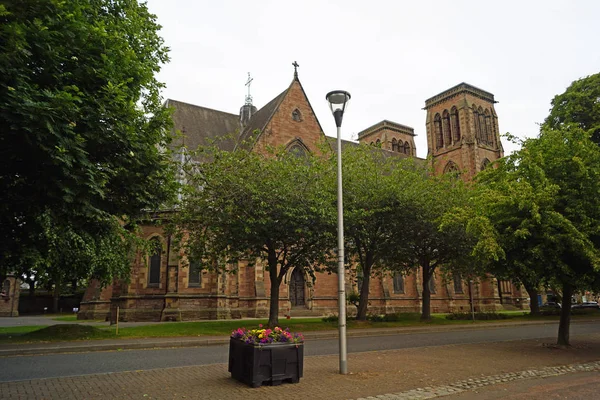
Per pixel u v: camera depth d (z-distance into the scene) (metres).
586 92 36.03
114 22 15.98
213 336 22.38
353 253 32.25
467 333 26.31
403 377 11.97
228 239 25.34
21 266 16.86
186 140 44.44
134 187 13.19
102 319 40.94
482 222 17.28
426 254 33.88
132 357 15.74
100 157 12.02
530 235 17.12
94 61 11.85
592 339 22.17
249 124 51.38
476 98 71.81
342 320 12.66
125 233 19.62
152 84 17.27
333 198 27.39
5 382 10.88
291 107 46.41
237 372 11.18
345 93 14.22
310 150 46.34
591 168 16.69
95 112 11.28
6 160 10.65
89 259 18.62
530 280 18.69
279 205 24.47
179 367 13.30
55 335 20.61
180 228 28.48
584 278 16.97
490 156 70.44
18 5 10.45
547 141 18.56
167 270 36.91
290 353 11.07
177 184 15.67
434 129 75.06
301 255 28.34
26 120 9.30
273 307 27.12
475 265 32.19
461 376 12.26
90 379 11.30
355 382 11.24
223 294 37.94
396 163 33.19
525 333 26.19
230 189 25.08
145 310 36.75
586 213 16.59
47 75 10.98
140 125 14.13
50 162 9.99
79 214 11.60
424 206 29.23
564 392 10.47
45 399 9.18
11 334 22.00
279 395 9.79
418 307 55.03
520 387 11.11
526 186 16.78
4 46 9.65
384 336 24.45
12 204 12.05
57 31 10.80
